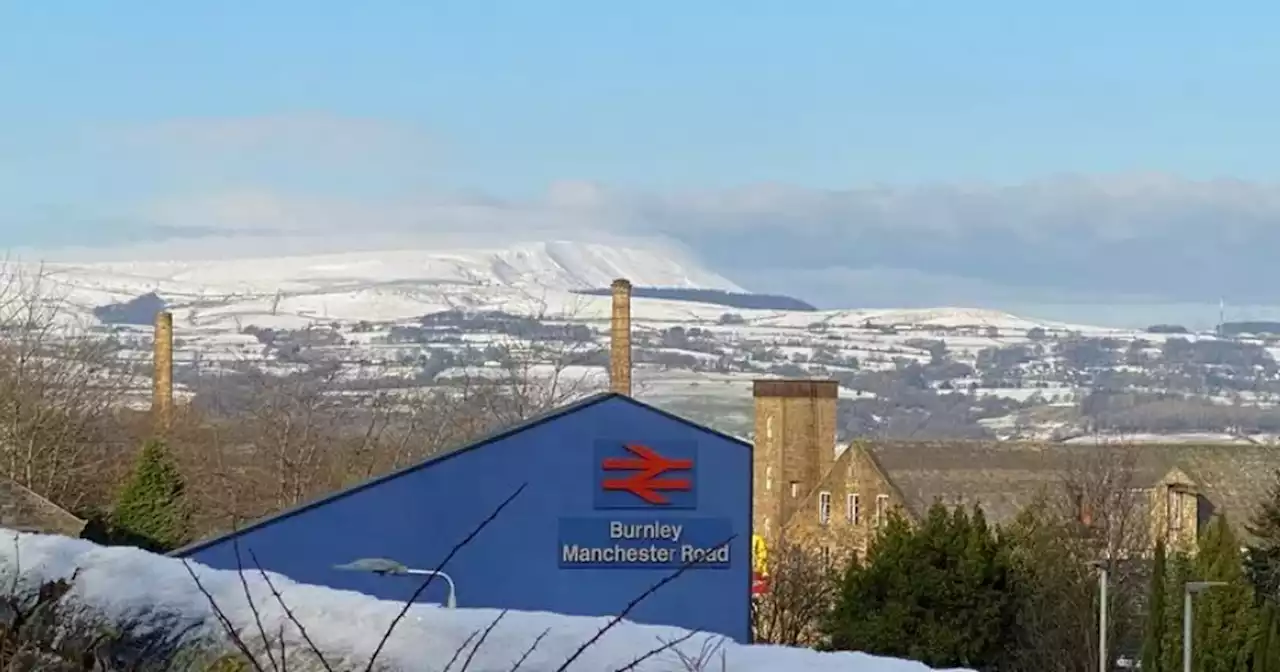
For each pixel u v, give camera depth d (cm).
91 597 549
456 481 2558
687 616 2638
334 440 4844
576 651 449
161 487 4012
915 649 3472
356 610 508
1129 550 3778
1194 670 3050
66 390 4525
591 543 2614
